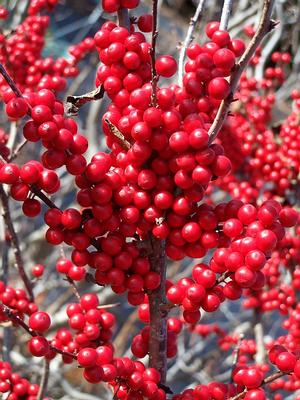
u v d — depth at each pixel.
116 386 0.33
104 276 0.31
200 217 0.30
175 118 0.28
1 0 0.83
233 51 0.29
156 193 0.30
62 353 0.31
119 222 0.30
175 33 0.99
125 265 0.30
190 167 0.28
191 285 0.30
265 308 0.53
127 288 0.31
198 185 0.29
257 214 0.29
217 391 0.32
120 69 0.30
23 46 0.53
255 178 0.60
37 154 0.94
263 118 0.61
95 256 0.30
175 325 0.37
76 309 0.34
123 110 0.30
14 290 0.39
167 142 0.29
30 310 0.39
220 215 0.30
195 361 0.89
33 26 0.54
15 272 0.85
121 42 0.30
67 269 0.37
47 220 0.30
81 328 0.34
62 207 0.99
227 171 0.29
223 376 0.81
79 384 0.93
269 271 0.53
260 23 0.27
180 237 0.30
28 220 0.99
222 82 0.28
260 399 0.30
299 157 0.57
